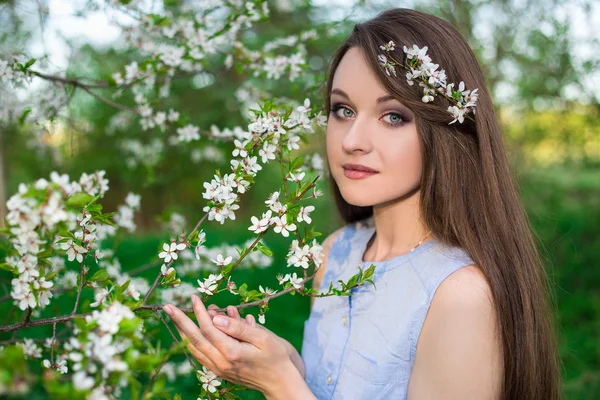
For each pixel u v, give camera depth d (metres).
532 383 1.25
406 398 1.26
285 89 4.00
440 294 1.21
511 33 4.46
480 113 1.33
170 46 2.00
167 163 5.47
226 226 6.99
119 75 1.97
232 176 1.21
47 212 0.87
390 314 1.30
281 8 4.43
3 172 4.87
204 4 2.07
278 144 1.29
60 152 3.52
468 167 1.31
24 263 1.03
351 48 1.33
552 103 4.88
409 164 1.28
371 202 1.30
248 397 2.74
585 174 5.69
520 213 1.37
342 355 1.37
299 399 1.20
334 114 1.36
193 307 1.14
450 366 1.16
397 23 1.31
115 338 0.90
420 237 1.36
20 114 2.04
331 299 1.48
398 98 1.24
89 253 1.23
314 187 1.22
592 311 4.56
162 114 2.17
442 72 1.22
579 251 5.15
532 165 5.50
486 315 1.17
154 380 0.97
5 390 0.72
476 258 1.24
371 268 1.19
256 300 1.27
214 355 1.16
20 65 1.65
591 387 3.26
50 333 3.14
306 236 1.20
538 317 1.31
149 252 5.58
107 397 0.85
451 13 4.06
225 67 2.29
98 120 5.85
